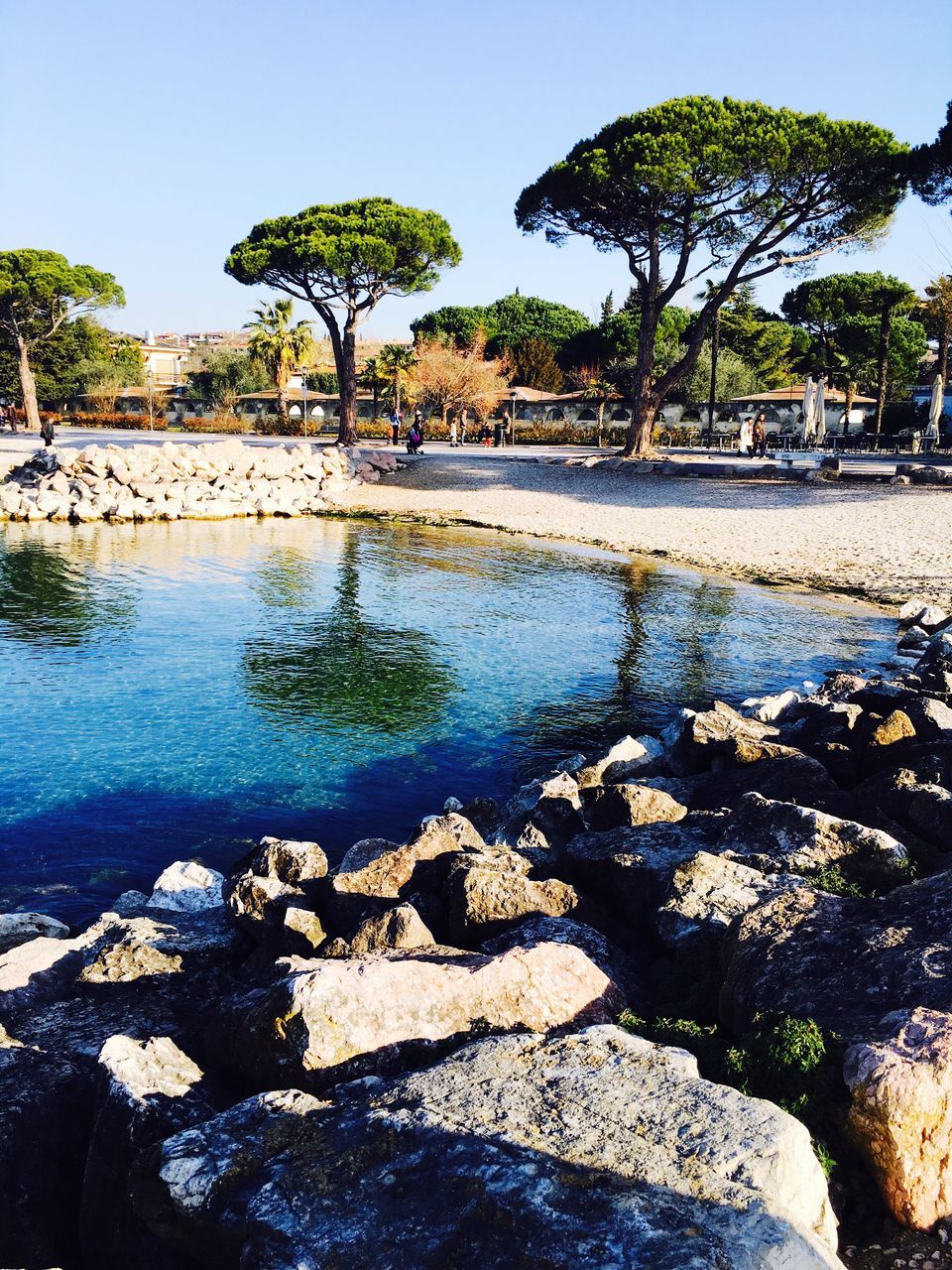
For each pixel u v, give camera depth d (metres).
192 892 8.25
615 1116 3.71
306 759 11.73
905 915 5.10
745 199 37.78
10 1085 4.90
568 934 6.05
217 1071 5.01
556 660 15.77
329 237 47.44
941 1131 3.66
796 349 82.00
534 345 87.69
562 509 32.84
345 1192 3.52
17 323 70.81
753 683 14.53
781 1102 4.05
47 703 13.52
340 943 6.13
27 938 7.75
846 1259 3.58
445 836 7.79
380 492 38.34
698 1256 3.04
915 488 31.92
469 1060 4.19
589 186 37.06
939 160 34.28
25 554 25.88
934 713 10.03
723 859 6.42
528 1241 3.18
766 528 27.59
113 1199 4.29
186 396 97.62
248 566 24.30
